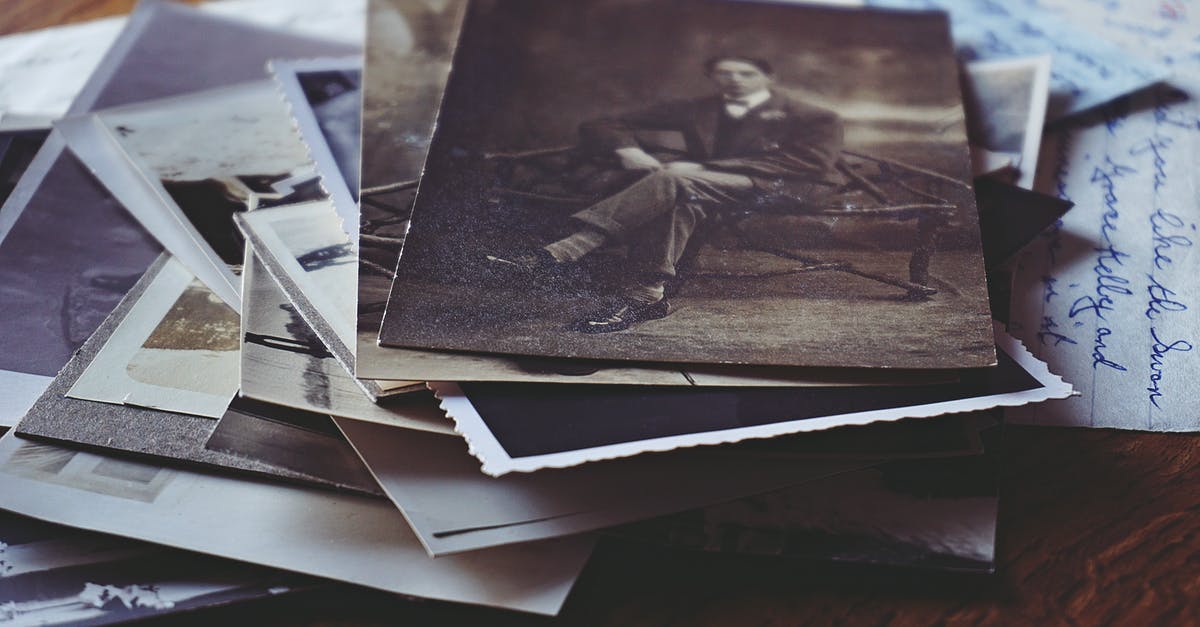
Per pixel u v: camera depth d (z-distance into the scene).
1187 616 0.40
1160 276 0.52
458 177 0.49
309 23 0.70
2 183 0.56
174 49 0.66
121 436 0.43
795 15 0.60
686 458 0.41
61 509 0.41
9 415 0.46
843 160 0.51
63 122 0.58
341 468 0.41
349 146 0.54
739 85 0.55
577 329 0.42
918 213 0.48
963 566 0.40
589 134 0.52
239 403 0.42
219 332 0.48
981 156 0.56
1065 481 0.44
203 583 0.40
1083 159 0.58
